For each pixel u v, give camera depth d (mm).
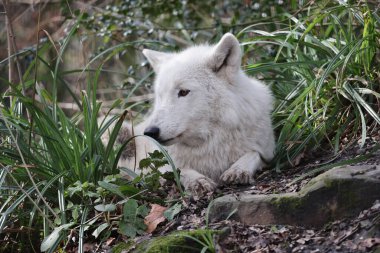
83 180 6645
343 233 5164
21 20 13758
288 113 7883
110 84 13414
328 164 6551
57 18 12008
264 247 5254
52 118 7070
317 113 7273
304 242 5191
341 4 8109
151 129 6656
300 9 8914
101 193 6188
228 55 6930
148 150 7629
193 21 11891
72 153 6930
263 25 10359
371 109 6828
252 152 6996
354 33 8289
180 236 5414
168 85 6906
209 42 10500
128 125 8109
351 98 7312
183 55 7234
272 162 7262
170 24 12602
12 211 6562
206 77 6910
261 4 10484
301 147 6973
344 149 6777
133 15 11438
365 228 5086
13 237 6848
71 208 6348
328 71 7047
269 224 5559
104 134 8227
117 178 6543
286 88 8336
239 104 6945
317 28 8852
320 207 5426
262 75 8875
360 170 5570
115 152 7477
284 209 5527
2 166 6246
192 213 6059
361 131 7137
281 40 8586
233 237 5414
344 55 7641
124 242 5863
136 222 5953
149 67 10586
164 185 6949
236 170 6613
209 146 6957
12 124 6859
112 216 6270
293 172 6715
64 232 6078
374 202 5254
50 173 6930
